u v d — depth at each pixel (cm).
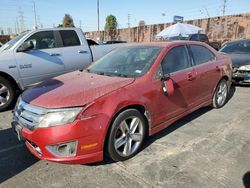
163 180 295
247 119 484
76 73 425
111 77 372
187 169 315
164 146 377
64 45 681
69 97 304
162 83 377
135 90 340
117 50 468
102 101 304
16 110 336
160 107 378
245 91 720
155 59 388
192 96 450
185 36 1672
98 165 329
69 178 303
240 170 312
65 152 291
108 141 313
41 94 326
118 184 289
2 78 568
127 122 336
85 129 290
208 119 486
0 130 455
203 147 371
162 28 2866
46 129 287
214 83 515
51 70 647
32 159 348
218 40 2309
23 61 598
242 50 851
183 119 487
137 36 3303
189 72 436
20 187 288
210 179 295
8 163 340
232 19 2197
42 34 645
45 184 293
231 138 400
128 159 342
